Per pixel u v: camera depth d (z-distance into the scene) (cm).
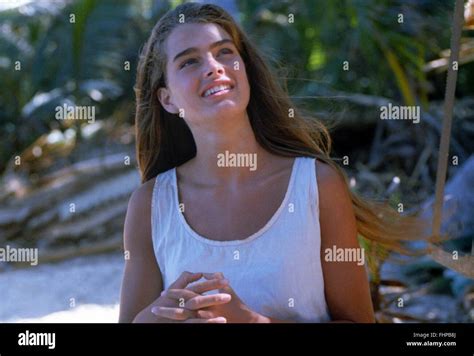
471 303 405
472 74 671
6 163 813
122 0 819
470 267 239
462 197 473
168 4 812
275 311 216
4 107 884
